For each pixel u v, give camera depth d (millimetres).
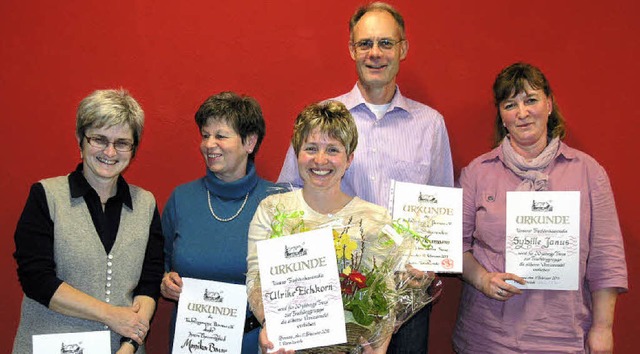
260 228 2152
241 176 2598
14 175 3047
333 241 1957
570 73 3041
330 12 3039
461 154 3094
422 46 3061
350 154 2150
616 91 3035
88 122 2201
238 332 2312
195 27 3037
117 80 3037
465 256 2670
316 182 2096
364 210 2143
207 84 3053
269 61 3055
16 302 3072
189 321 2336
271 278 1950
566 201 2457
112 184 2350
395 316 2014
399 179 2674
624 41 3021
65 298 2135
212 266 2436
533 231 2480
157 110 3059
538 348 2475
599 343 2490
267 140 3086
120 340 2291
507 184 2604
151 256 2395
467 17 3047
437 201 2490
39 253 2166
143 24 3027
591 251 2525
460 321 2742
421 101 3080
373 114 2738
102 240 2256
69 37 3021
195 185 2635
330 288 1920
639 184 3045
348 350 1992
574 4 3025
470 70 3062
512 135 2631
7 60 3021
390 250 2053
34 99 3029
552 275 2461
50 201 2219
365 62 2645
